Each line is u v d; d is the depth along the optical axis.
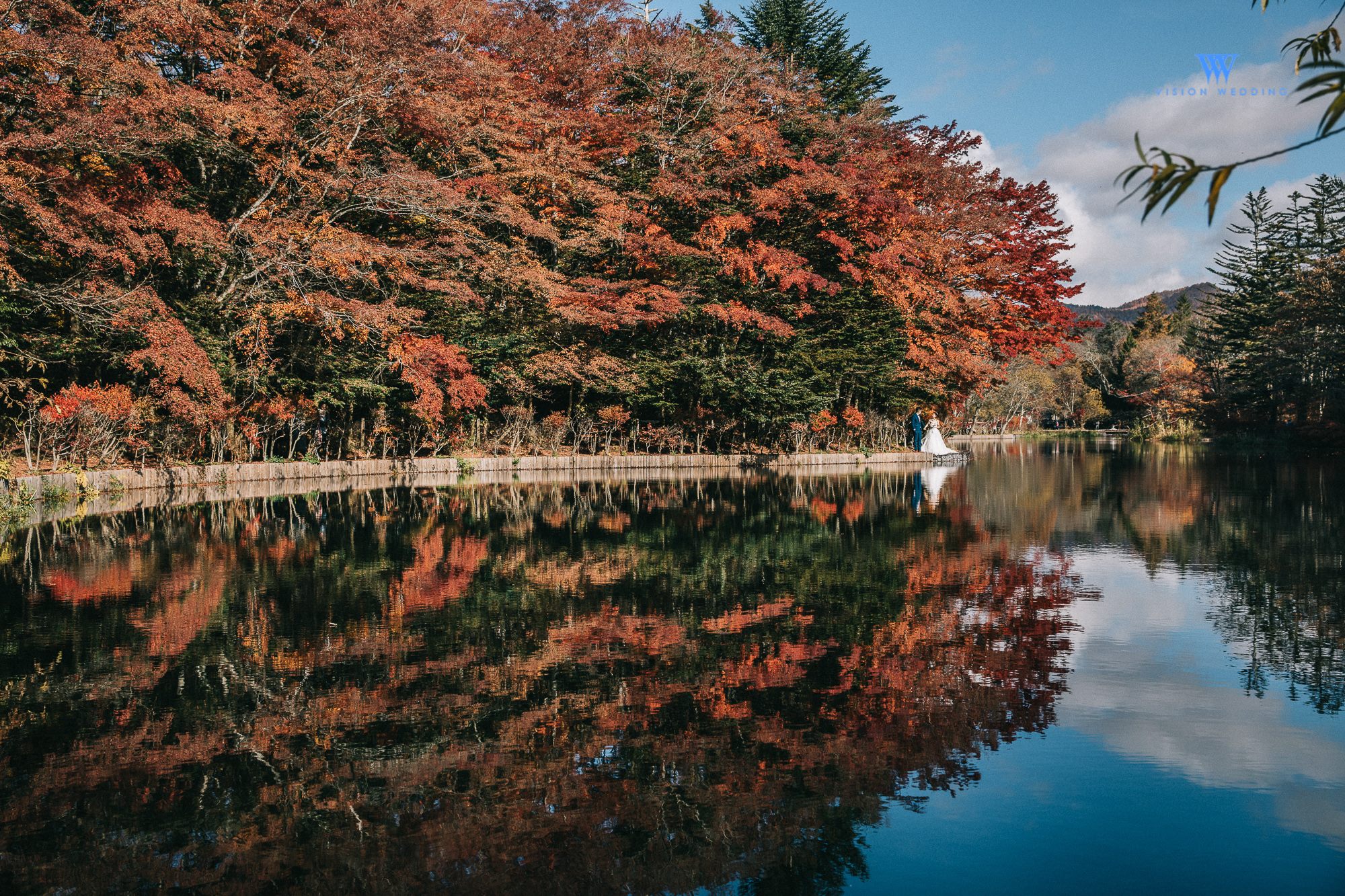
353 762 3.89
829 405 29.17
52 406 15.02
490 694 4.84
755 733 4.27
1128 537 11.27
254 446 20.58
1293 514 13.79
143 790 3.61
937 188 32.59
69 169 16.11
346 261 21.31
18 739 4.16
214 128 18.34
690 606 7.20
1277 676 5.18
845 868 2.97
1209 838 3.15
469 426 25.88
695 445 28.72
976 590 7.83
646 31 29.92
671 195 28.05
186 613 6.86
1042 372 69.31
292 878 2.92
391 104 21.47
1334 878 2.88
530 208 27.91
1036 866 2.98
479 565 9.16
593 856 3.06
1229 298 49.75
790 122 30.94
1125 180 1.53
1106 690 4.92
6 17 14.13
